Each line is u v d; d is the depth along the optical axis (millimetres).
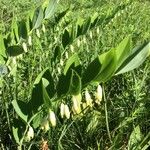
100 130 395
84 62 542
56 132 361
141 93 444
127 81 476
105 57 246
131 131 388
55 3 460
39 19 438
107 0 1452
